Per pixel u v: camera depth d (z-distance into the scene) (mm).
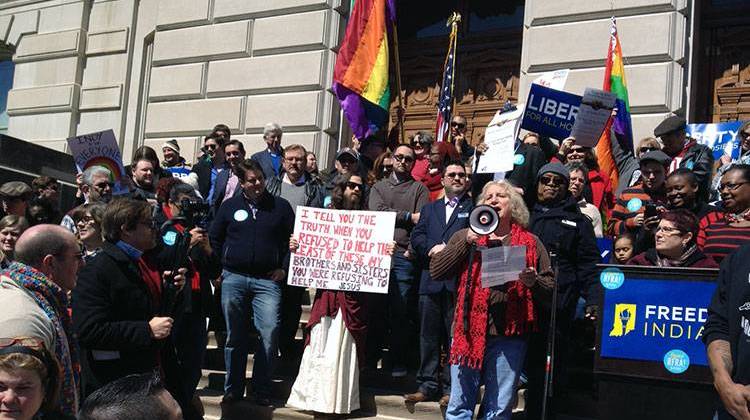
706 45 9102
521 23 10242
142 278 4410
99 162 7465
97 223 5488
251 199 6172
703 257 4465
